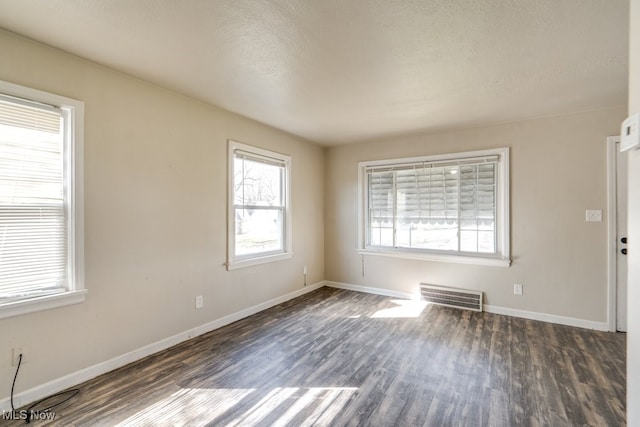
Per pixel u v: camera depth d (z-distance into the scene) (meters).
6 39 1.88
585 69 2.33
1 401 1.85
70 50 2.09
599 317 3.19
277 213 4.14
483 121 3.59
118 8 1.65
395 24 1.79
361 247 4.68
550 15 1.70
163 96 2.72
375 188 4.63
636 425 0.84
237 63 2.27
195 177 3.00
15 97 1.92
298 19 1.75
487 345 2.82
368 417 1.85
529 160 3.50
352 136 4.32
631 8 0.87
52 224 2.09
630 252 0.88
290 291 4.30
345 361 2.53
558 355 2.62
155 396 2.04
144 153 2.58
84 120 2.21
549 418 1.83
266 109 3.25
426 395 2.06
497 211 3.73
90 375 2.24
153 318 2.65
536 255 3.48
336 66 2.30
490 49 2.06
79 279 2.17
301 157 4.49
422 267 4.19
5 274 1.91
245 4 1.62
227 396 2.05
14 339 1.90
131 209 2.49
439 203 4.11
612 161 3.12
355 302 4.13
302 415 1.87
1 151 1.89
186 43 2.01
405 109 3.21
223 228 3.29
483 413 1.88
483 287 3.78
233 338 2.97
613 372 2.34
